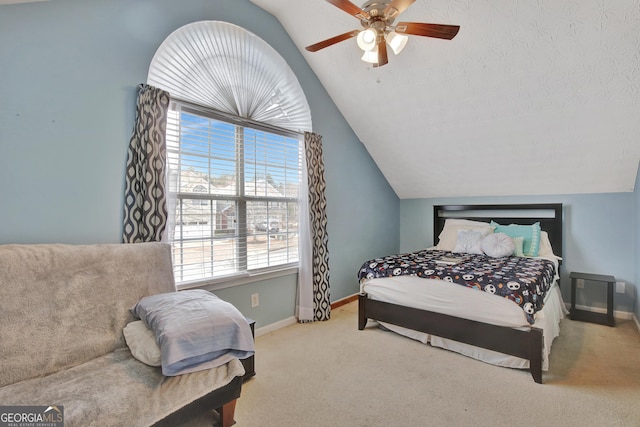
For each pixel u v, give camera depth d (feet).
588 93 8.55
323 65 11.05
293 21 10.11
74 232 6.07
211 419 5.70
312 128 11.30
